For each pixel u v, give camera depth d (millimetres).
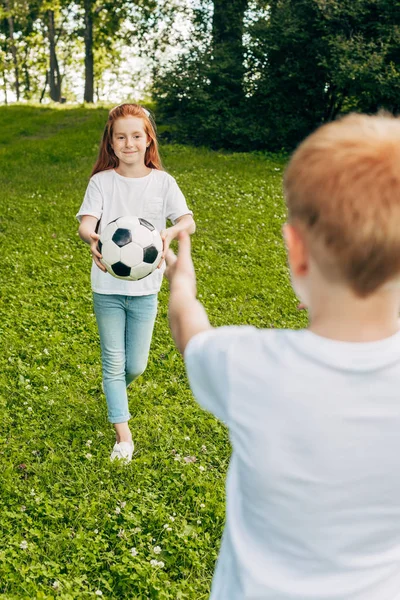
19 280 7797
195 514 3789
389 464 1196
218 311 6945
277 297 7359
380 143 1116
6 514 3689
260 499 1259
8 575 3260
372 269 1109
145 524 3697
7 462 4227
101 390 5285
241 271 8195
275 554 1278
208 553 3488
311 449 1195
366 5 14297
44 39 46250
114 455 4254
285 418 1205
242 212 10656
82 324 6594
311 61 15078
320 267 1165
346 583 1234
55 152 16406
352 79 13836
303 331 1260
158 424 4711
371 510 1219
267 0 15805
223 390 1270
